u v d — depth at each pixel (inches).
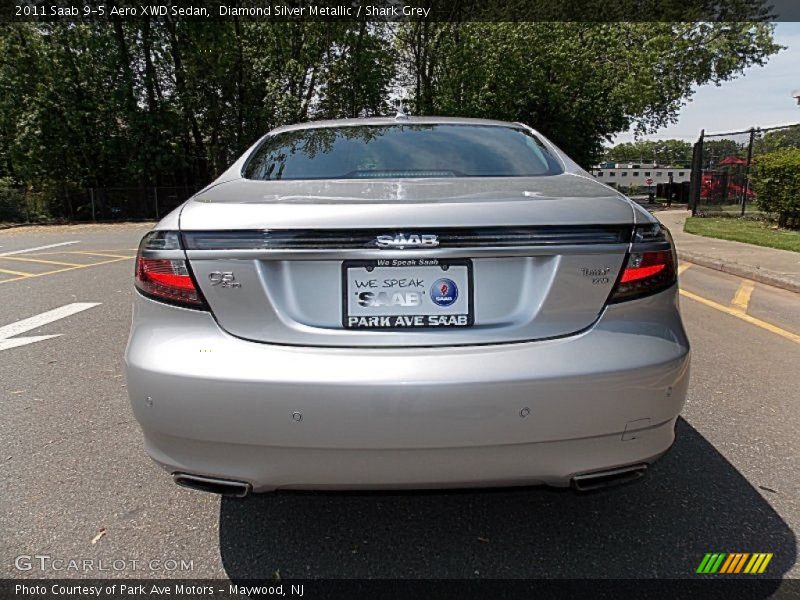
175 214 78.6
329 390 68.7
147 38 932.0
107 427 128.0
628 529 91.3
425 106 1048.8
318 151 105.9
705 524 91.9
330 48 1029.2
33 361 173.3
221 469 72.6
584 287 72.7
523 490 75.5
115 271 348.8
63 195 915.4
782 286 273.9
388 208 72.9
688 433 122.5
